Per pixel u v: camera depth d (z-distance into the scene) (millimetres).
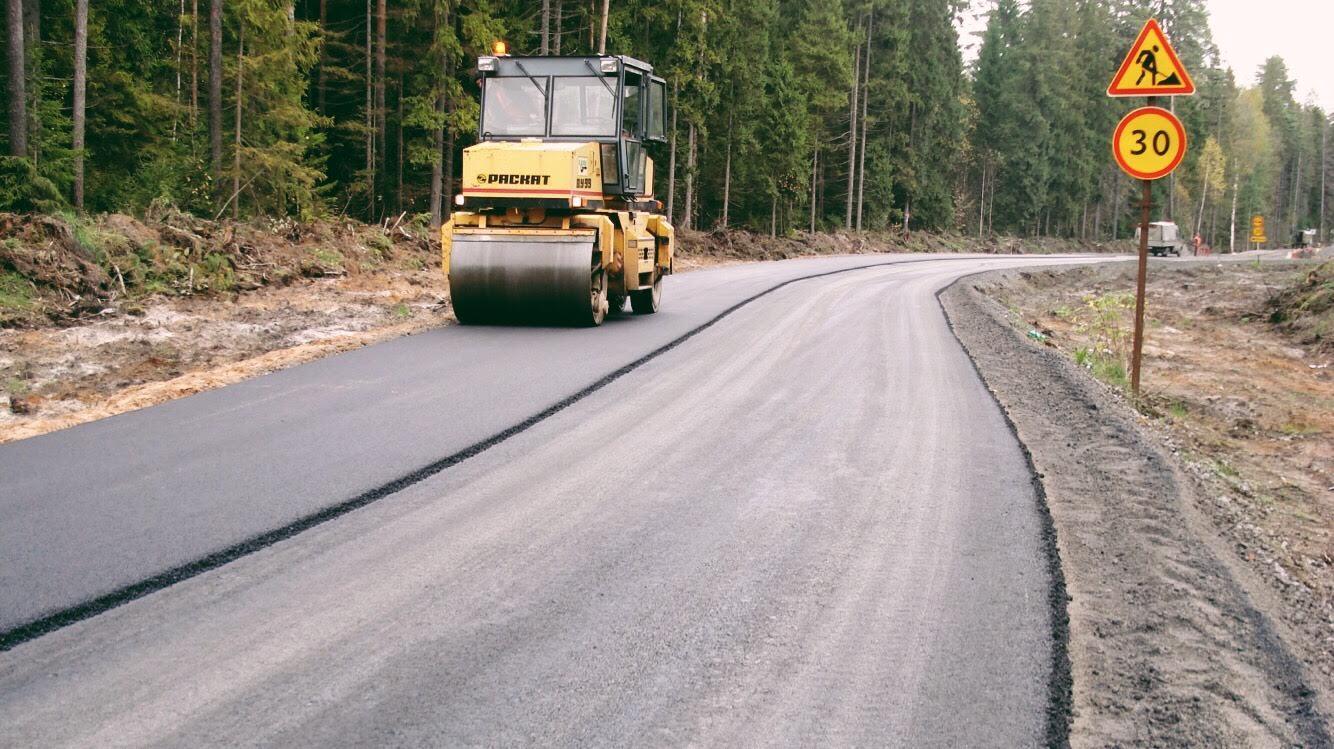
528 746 3115
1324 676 3965
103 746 3084
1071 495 6031
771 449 6891
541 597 4285
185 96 28453
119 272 13828
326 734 3166
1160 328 20781
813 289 19844
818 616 4148
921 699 3471
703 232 35250
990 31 72375
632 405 8156
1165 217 88250
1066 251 74000
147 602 4164
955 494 5922
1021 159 72250
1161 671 3766
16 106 17500
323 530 5070
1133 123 10281
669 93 34938
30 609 4051
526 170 12148
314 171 25812
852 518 5438
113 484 5723
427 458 6344
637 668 3656
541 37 30422
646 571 4605
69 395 8969
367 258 19500
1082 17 80875
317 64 31344
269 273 16391
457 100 28750
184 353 10969
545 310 12203
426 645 3811
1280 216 125438
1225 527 5898
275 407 7707
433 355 10141
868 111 57500
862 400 8648
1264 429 11492
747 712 3355
